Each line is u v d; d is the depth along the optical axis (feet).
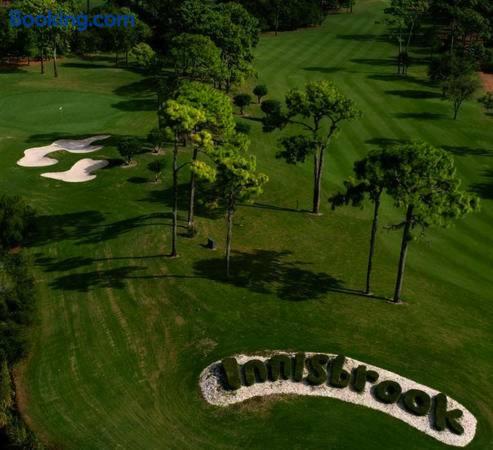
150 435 123.65
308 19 546.26
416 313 163.84
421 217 152.56
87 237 196.44
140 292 167.73
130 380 137.90
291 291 170.40
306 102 208.23
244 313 159.63
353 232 210.18
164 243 191.72
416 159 148.05
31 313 147.54
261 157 269.03
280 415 128.36
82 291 168.14
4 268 155.12
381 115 332.19
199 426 125.90
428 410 130.82
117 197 224.94
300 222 214.07
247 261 184.65
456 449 122.31
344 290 172.86
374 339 151.84
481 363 146.20
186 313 159.43
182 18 406.00
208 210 217.15
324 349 146.92
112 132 289.94
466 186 254.27
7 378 130.93
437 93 377.09
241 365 140.87
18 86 358.43
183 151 267.80
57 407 130.21
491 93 360.48
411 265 191.62
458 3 489.26
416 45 496.64
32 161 256.73
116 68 407.85
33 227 198.70
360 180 163.84
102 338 150.82
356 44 499.10
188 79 364.38
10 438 120.88
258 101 342.64
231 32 346.33
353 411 130.11
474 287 181.98
